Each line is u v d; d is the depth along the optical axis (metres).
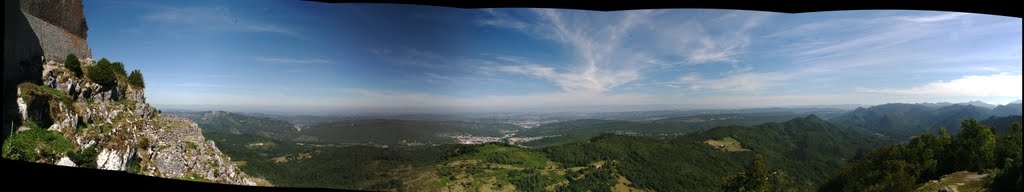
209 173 23.34
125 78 23.88
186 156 22.98
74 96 17.94
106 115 19.47
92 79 20.03
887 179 28.50
